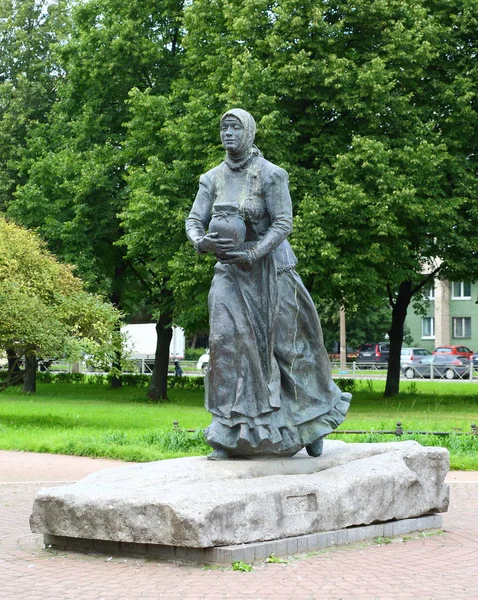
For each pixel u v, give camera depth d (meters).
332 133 26.06
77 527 7.31
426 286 35.09
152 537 6.89
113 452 15.05
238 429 8.03
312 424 8.34
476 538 8.27
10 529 8.83
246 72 24.67
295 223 23.75
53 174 33.69
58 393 34.88
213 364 8.14
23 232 22.80
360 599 6.04
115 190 32.12
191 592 6.16
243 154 8.30
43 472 13.30
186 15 27.67
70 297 21.30
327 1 26.02
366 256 24.80
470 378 45.69
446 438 15.54
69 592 6.21
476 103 27.61
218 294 8.17
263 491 7.19
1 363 50.94
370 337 67.62
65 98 35.09
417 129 25.97
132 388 38.72
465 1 27.55
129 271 36.38
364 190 24.83
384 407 26.50
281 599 6.00
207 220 8.42
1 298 19.53
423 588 6.35
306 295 8.38
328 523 7.66
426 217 25.75
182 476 7.52
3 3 41.22
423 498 8.62
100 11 33.19
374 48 26.66
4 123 38.03
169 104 28.59
